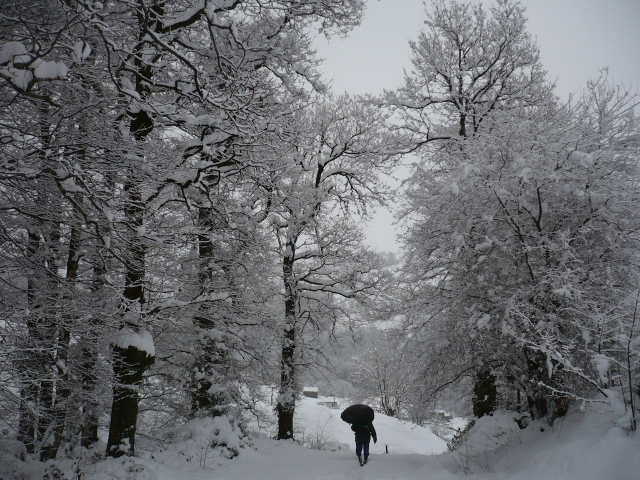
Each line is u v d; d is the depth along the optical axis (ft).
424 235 33.91
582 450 16.96
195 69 19.74
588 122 26.48
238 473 27.55
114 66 21.72
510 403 42.60
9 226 25.07
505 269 26.32
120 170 23.27
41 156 18.29
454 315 30.89
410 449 77.30
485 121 29.81
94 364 27.35
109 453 25.64
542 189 24.85
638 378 19.19
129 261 25.34
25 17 17.83
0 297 23.09
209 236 30.09
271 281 45.24
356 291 46.83
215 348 37.06
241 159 26.05
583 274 22.91
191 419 37.68
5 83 18.38
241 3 27.45
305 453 36.81
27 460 26.35
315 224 47.70
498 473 21.11
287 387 45.11
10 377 19.56
